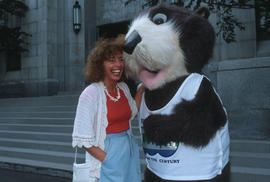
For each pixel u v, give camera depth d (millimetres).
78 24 10898
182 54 1607
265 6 3811
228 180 1691
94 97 1926
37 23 10898
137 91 2111
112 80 1988
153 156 1694
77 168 1916
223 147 1613
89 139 1847
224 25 4227
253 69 4523
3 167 5199
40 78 10781
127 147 2010
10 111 8641
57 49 11086
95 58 1954
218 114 1528
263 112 4414
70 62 10969
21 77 11305
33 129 6832
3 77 11906
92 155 1903
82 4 11227
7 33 10242
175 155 1562
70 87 10930
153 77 1637
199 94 1532
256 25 5398
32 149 5789
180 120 1493
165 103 1610
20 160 5277
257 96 4477
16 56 11742
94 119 1952
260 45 5352
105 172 1896
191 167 1548
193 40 1630
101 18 12141
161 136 1531
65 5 11148
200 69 1746
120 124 2016
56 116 7309
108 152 1905
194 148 1490
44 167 4688
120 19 11609
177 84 1623
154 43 1521
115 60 1927
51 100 8648
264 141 4199
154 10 1747
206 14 1850
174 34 1608
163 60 1538
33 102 8891
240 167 3680
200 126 1460
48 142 5840
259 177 3307
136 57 1563
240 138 4586
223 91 4801
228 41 4020
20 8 11117
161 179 1641
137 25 1660
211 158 1551
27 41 11117
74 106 7516
